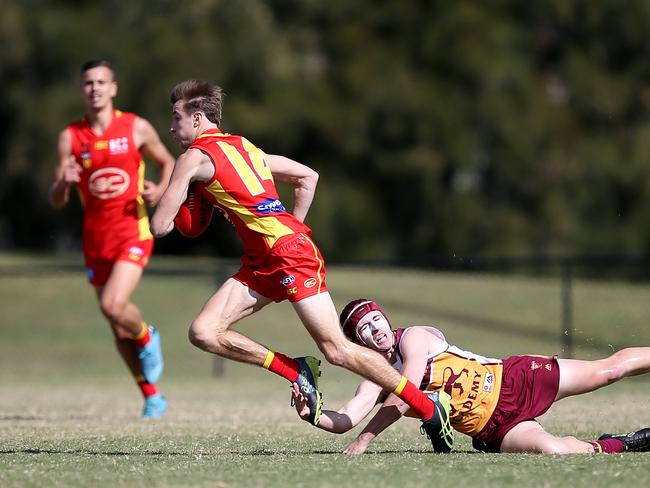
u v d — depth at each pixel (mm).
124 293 31125
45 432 26125
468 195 125875
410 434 26047
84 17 120750
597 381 21250
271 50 123562
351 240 128750
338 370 58688
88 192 32125
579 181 125438
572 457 19141
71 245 139625
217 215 128000
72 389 48938
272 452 21031
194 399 41156
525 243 123125
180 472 17406
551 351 62031
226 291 20438
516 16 132750
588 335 67062
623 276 120312
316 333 20000
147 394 31859
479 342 65500
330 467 17844
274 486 15812
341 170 129875
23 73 122000
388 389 20062
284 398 41688
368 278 88062
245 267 20547
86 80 31844
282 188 110000
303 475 16859
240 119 119000
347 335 21047
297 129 125000
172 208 19906
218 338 20250
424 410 20125
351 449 20578
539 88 129000
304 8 132000
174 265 90438
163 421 30062
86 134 32000
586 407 34250
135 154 32219
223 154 20297
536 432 20391
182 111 21000
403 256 128125
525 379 20969
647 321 70188
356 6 133250
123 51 117875
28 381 55562
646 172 122938
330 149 129750
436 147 125000
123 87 117562
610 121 131125
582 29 132250
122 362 65750
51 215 131625
